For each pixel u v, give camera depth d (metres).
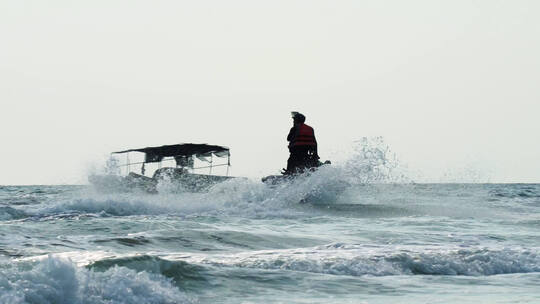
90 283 15.04
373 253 24.47
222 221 40.75
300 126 57.47
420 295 18.22
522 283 20.69
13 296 13.36
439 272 22.14
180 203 50.16
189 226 34.25
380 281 20.06
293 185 54.72
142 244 26.16
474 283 20.44
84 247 24.55
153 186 68.75
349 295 17.97
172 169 69.12
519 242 32.12
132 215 44.06
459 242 31.48
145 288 15.88
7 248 23.23
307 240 30.61
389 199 61.44
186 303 15.90
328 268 21.38
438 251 25.34
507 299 17.91
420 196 68.31
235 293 17.52
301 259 22.22
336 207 51.34
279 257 22.80
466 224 41.41
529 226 40.62
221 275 19.12
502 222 43.00
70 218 38.41
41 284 14.12
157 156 75.44
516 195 91.69
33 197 73.31
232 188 55.47
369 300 17.41
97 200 46.34
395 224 40.75
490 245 30.53
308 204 53.44
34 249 23.31
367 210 49.94
